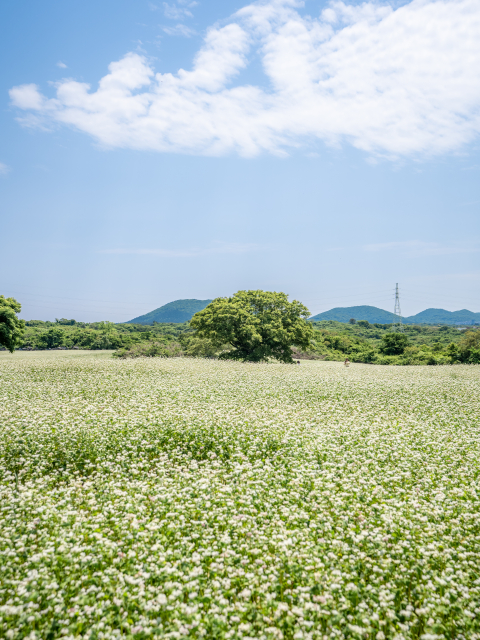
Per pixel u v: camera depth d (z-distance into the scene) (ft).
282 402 51.78
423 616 14.15
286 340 135.33
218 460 31.04
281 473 27.58
